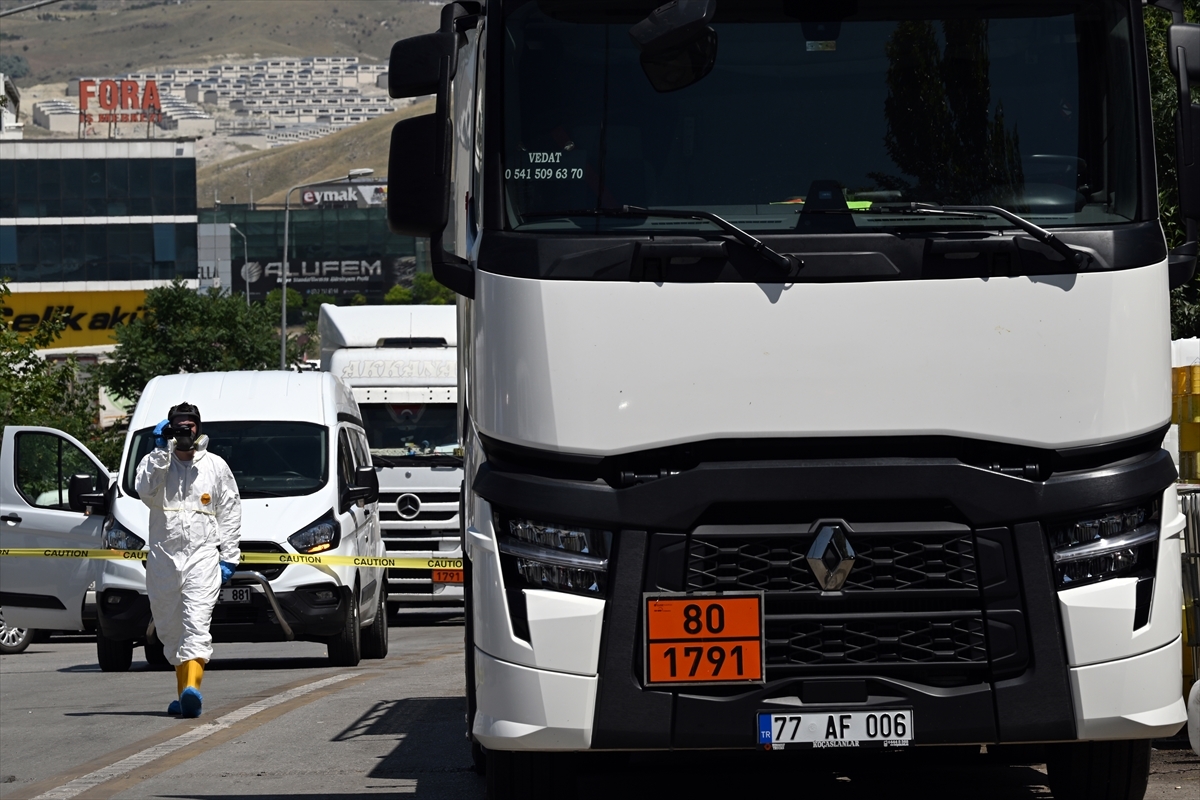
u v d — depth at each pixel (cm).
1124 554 2077
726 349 2067
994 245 2073
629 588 2059
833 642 2073
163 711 4122
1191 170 2269
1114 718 2053
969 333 2073
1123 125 2184
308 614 5309
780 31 2191
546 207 2155
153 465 4097
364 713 3872
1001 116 2180
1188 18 4247
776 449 2086
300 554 5372
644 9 2202
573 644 2061
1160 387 2117
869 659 2075
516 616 2100
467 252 2384
